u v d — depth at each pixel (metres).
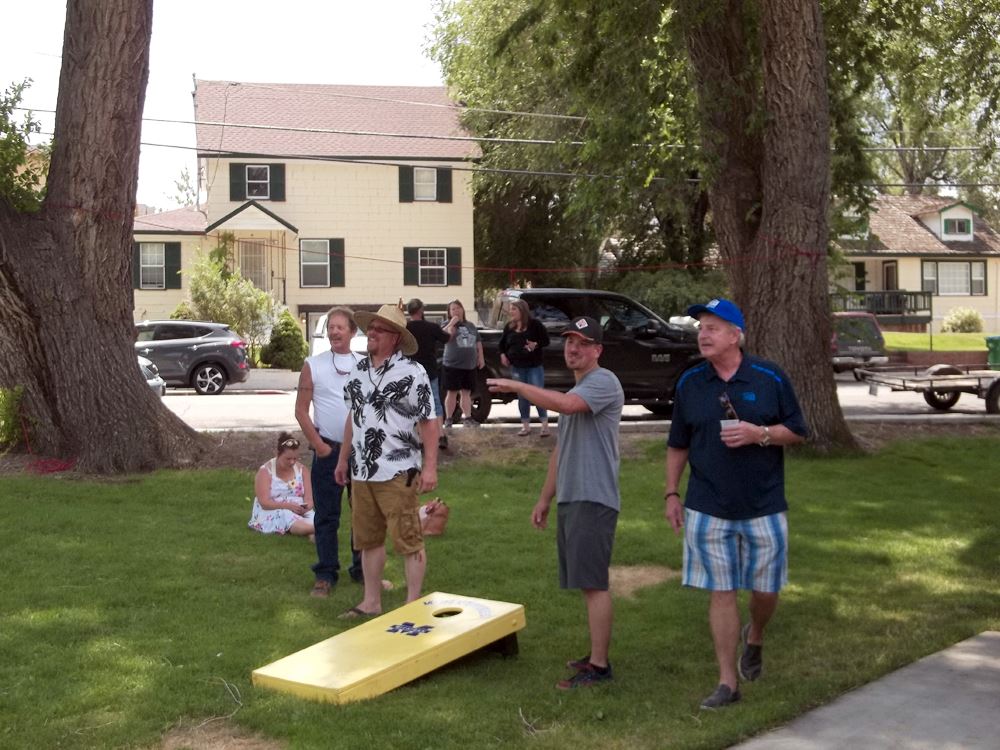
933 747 4.93
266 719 5.21
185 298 36.94
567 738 5.05
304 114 38.81
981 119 20.91
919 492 11.80
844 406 22.98
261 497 9.62
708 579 5.54
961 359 36.53
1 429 12.65
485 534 9.65
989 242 52.12
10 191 12.66
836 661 6.24
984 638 6.71
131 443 12.50
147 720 5.24
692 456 5.64
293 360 32.84
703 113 15.23
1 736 5.03
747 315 14.73
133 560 8.54
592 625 5.87
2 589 7.64
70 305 12.55
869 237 39.44
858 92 17.48
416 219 38.06
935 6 19.11
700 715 5.36
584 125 23.89
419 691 5.69
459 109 36.56
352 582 8.05
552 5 17.58
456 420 16.92
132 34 12.58
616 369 17.98
